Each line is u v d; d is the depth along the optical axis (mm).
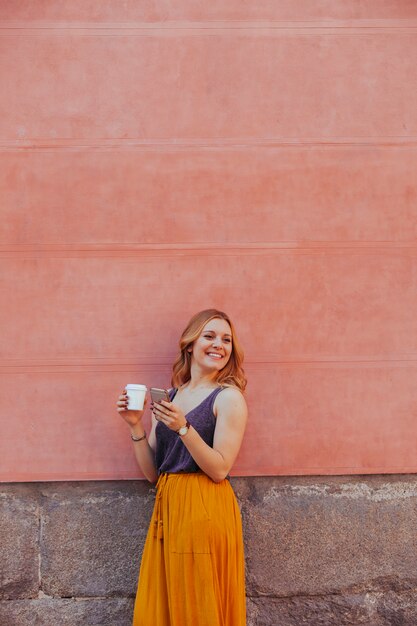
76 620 3557
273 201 3746
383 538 3631
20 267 3695
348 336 3703
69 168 3734
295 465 3637
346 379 3684
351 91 3797
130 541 3602
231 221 3732
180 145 3756
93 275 3705
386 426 3668
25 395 3643
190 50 3793
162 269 3713
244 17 3809
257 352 3686
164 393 3094
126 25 3799
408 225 3754
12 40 3775
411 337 3713
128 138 3752
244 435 3646
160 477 3309
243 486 3648
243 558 3324
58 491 3627
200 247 3719
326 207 3750
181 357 3529
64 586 3572
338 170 3768
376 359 3697
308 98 3789
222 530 3105
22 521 3600
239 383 3402
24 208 3715
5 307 3678
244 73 3791
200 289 3705
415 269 3742
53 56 3775
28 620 3549
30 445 3621
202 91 3777
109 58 3781
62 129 3746
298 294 3715
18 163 3730
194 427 3238
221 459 3111
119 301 3697
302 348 3691
